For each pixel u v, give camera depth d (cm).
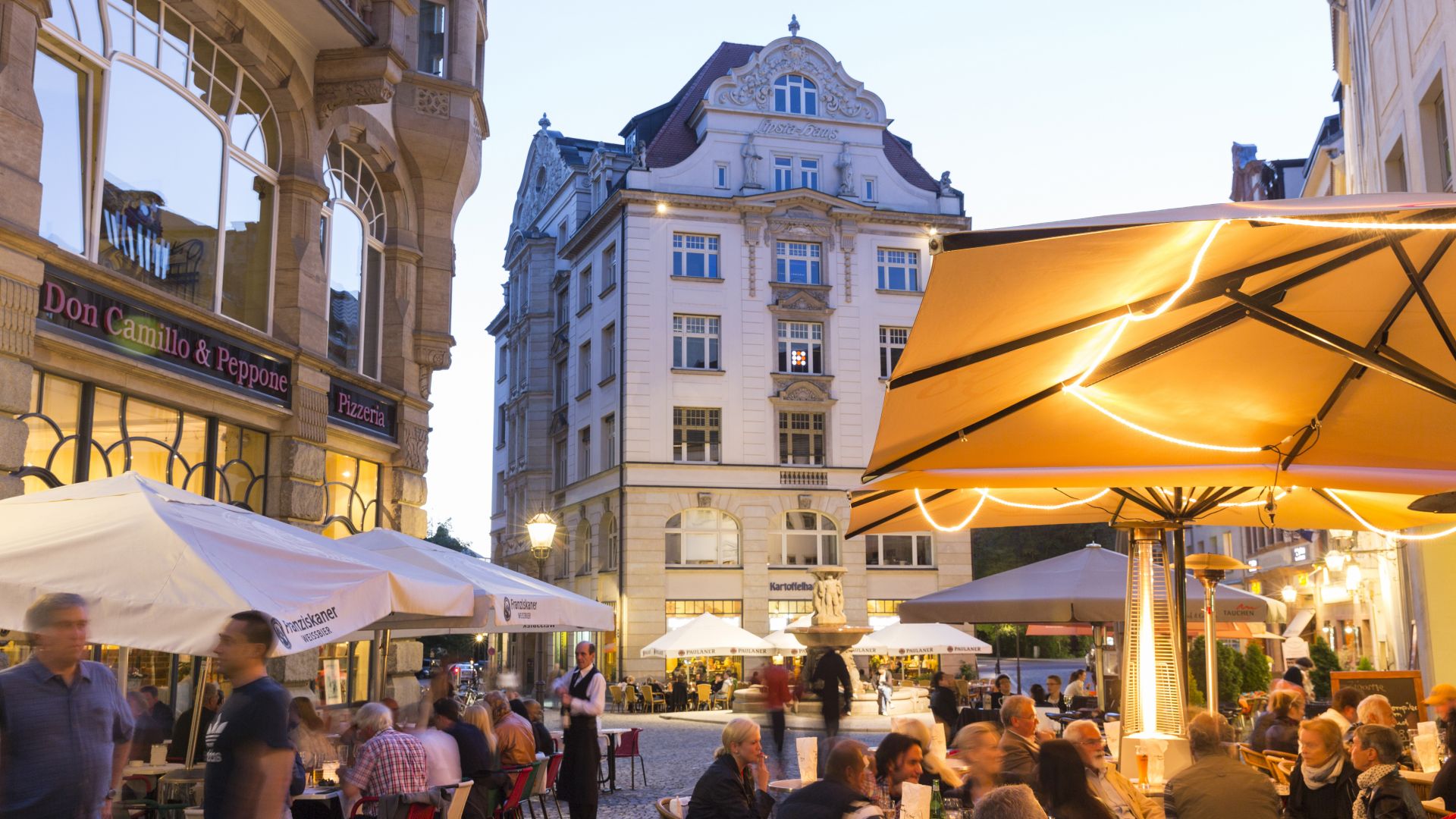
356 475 1989
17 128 1188
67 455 1305
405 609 835
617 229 4672
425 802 920
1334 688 1259
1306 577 3969
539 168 6022
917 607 1359
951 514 1032
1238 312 567
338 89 1797
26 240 1186
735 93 4781
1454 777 812
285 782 515
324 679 1839
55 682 539
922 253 4859
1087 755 770
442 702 1114
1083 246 430
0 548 675
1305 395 643
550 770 1486
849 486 4631
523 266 5806
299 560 743
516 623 1143
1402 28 1684
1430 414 647
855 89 4900
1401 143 1778
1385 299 567
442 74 2192
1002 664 6756
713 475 4525
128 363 1355
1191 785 671
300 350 1723
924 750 920
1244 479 673
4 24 1180
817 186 4825
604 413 4719
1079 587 1299
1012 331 522
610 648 4544
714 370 4569
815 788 636
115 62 1399
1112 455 691
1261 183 4822
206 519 755
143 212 1449
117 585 656
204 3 1523
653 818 1536
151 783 1038
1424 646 1772
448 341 2192
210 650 634
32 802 519
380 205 2108
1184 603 970
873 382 4709
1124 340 575
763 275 4666
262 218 1723
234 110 1648
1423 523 935
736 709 3769
